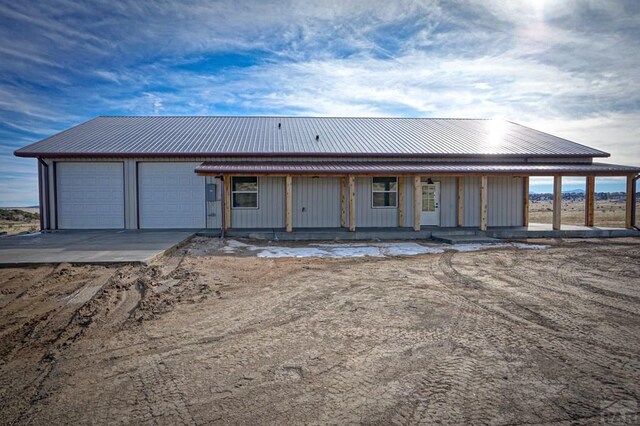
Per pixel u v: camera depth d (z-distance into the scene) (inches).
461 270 343.0
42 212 587.5
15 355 172.2
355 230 587.2
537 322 209.2
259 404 131.6
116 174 596.4
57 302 237.3
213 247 459.2
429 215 645.3
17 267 312.0
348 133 727.7
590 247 481.7
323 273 329.4
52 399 136.1
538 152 644.1
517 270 342.6
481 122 873.5
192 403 132.6
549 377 148.6
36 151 569.0
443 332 195.0
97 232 561.0
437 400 133.0
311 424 120.5
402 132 752.3
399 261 387.5
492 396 135.4
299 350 174.4
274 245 498.3
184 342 183.9
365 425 119.8
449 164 611.8
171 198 602.2
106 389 142.2
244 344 181.3
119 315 220.4
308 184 618.8
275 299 252.2
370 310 229.8
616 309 231.6
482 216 587.5
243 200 612.4
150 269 313.0
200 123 770.2
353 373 152.7
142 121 775.1
